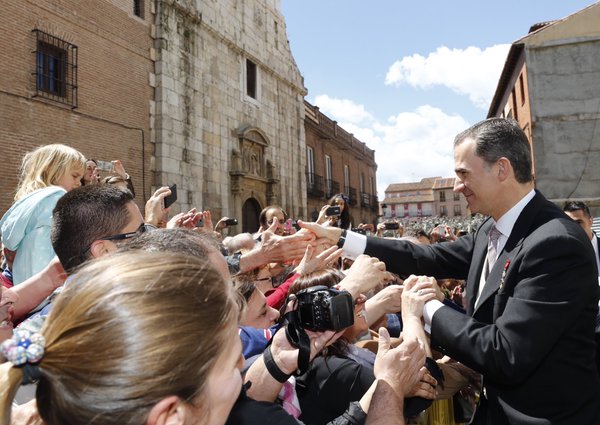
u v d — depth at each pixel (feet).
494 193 6.51
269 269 10.49
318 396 6.38
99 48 34.37
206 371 2.73
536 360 5.35
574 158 44.86
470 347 5.70
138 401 2.47
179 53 41.55
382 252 8.23
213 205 44.70
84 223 5.79
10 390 2.59
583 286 5.59
